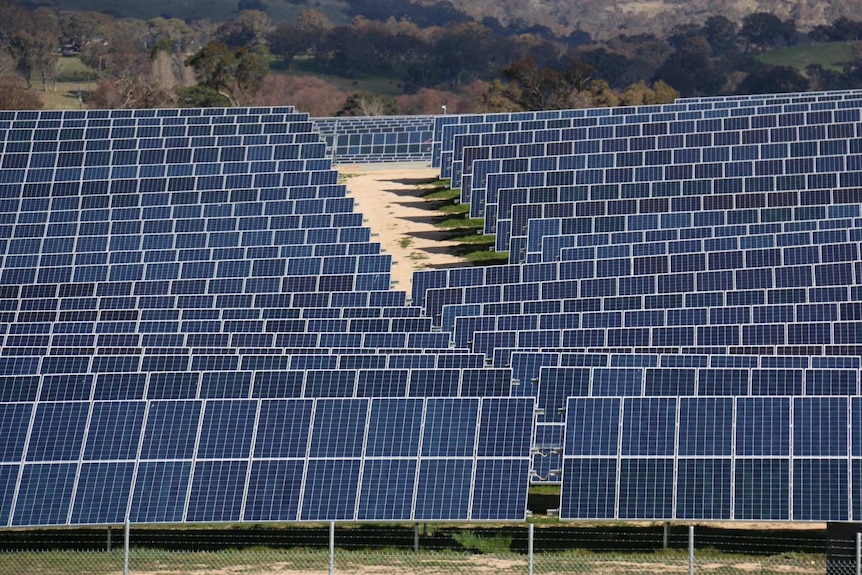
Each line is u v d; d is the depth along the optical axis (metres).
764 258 141.00
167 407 93.00
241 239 169.38
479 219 187.25
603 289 138.50
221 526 93.25
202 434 91.69
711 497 86.94
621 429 90.56
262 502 88.56
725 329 119.56
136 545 90.88
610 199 171.50
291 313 137.75
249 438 91.44
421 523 93.00
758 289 130.62
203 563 85.19
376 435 91.25
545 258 156.88
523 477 88.62
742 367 104.88
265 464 90.19
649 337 120.50
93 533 92.88
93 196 189.25
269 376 102.31
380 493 88.62
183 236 170.25
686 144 196.62
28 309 145.62
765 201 165.75
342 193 188.25
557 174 182.88
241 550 89.50
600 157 192.25
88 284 152.75
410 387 101.62
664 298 132.38
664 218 162.12
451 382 101.69
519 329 126.94
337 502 88.44
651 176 182.12
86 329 133.88
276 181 196.88
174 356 112.44
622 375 102.00
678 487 87.56
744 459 88.06
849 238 145.50
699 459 88.50
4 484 89.25
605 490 88.06
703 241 149.88
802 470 87.06
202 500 88.69
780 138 193.25
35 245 169.88
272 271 156.12
